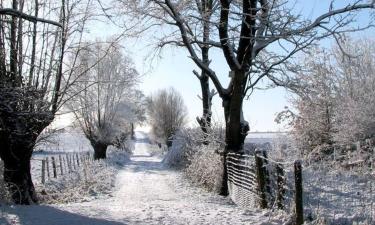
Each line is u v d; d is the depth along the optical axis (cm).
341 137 2158
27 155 1512
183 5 1745
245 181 1411
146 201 1741
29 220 984
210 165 2128
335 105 2308
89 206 1289
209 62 2469
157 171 3706
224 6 1653
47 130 1670
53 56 1549
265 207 1177
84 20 1623
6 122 1407
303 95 1911
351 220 938
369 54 2405
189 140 3284
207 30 1853
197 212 1136
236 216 1062
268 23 1653
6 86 1347
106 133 4703
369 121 2105
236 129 1775
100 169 3284
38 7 1500
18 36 1436
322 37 1661
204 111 2541
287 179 1117
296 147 2241
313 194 1134
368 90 2288
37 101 1420
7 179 1474
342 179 1304
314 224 918
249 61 1691
